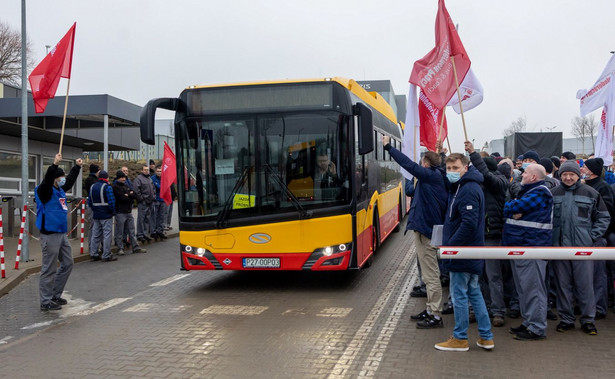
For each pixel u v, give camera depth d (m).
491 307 6.25
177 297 8.00
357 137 8.16
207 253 7.91
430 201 6.15
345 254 7.72
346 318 6.52
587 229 6.09
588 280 5.79
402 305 7.12
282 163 7.80
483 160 6.57
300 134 7.82
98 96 15.41
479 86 8.81
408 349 5.34
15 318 7.06
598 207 6.14
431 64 7.51
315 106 7.81
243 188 7.84
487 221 6.45
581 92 10.34
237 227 7.82
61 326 6.58
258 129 7.86
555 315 6.46
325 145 7.79
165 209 15.40
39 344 5.84
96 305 7.67
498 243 6.42
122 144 21.36
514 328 5.79
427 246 6.14
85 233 15.04
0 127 16.58
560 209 6.20
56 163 7.47
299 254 7.70
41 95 9.02
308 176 7.77
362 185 8.52
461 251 4.87
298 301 7.49
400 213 15.66
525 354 5.15
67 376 4.83
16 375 4.90
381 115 11.52
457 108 8.93
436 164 6.34
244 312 6.94
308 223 7.70
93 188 11.68
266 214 7.77
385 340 5.63
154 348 5.55
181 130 8.05
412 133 8.18
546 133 23.05
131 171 32.06
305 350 5.36
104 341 5.86
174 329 6.24
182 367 4.97
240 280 9.16
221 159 7.92
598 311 6.46
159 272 10.26
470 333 5.85
